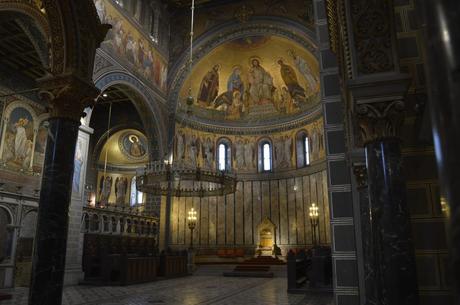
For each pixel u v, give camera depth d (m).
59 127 7.77
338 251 9.07
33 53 17.78
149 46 23.17
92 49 8.59
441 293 5.16
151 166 17.52
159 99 23.92
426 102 5.52
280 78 27.47
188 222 24.27
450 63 1.70
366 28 5.31
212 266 23.69
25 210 16.03
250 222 27.14
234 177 17.72
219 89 28.31
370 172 5.20
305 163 26.39
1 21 11.25
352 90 5.21
